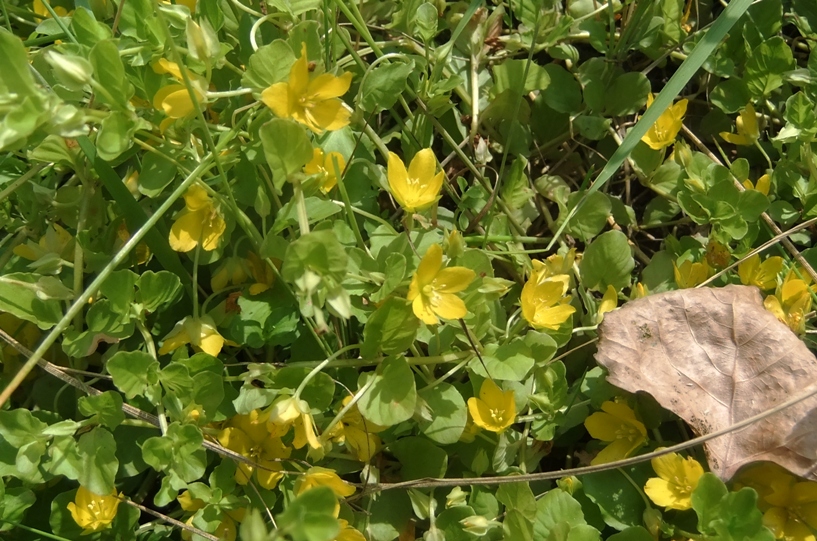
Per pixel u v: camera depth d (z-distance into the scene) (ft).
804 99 1.94
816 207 1.95
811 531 1.75
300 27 1.80
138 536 1.79
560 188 1.98
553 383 1.82
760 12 2.05
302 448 1.80
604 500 1.79
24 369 1.67
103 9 1.88
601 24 2.03
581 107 2.04
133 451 1.79
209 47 1.70
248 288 1.81
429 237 1.82
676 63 2.12
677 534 1.77
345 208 1.81
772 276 1.89
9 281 1.73
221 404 1.78
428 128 1.96
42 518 1.81
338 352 1.73
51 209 1.85
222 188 1.78
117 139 1.69
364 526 1.77
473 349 1.79
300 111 1.68
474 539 1.77
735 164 1.97
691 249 1.95
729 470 1.77
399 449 1.81
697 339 1.84
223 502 1.75
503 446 1.81
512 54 2.04
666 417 1.85
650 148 2.00
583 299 1.92
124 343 1.83
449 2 2.10
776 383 1.80
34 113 1.60
